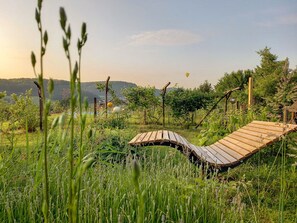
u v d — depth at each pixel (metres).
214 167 3.81
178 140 4.09
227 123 8.08
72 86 0.62
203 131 7.94
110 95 12.01
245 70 32.16
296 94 2.37
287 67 2.37
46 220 0.63
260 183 3.86
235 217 2.32
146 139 4.36
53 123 0.61
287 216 2.87
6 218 2.08
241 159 3.91
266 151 5.22
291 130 3.82
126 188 2.64
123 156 4.39
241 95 17.17
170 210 2.45
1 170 2.39
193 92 13.04
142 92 13.05
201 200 2.49
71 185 0.65
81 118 0.66
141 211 0.52
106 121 7.38
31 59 0.58
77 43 0.61
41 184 2.45
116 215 2.14
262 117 6.90
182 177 3.04
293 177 3.86
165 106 13.20
